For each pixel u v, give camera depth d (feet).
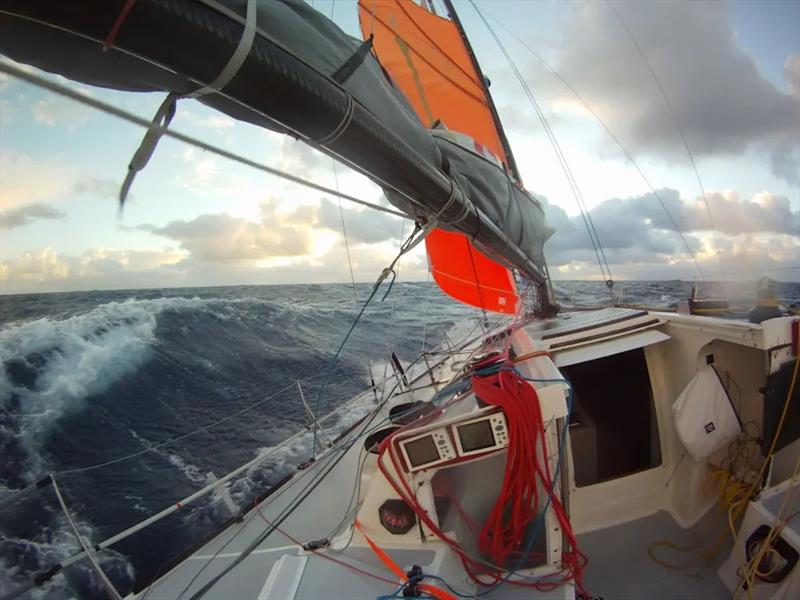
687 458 9.43
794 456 8.54
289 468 18.81
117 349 34.50
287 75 3.44
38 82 2.06
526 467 5.52
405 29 15.92
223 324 44.21
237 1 3.42
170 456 20.81
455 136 9.23
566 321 12.51
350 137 4.32
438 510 6.88
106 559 14.02
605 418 9.93
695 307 10.96
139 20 2.58
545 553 6.19
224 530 8.96
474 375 6.74
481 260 15.48
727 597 7.45
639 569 8.27
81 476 19.03
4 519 16.01
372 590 5.64
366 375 32.04
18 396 26.58
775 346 8.05
